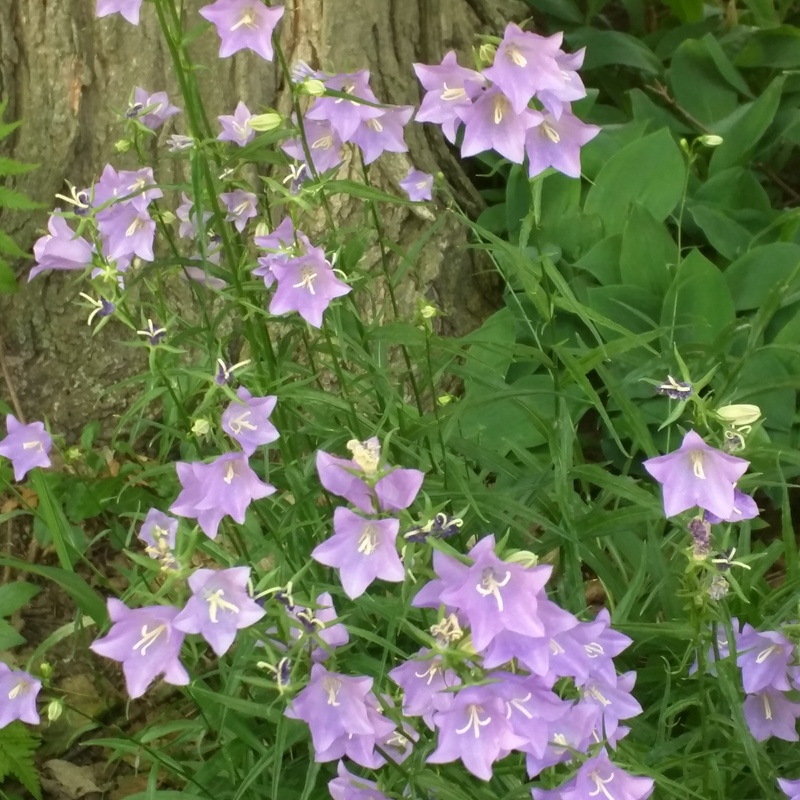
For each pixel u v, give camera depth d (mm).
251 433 513
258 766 553
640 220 999
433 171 1107
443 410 731
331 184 577
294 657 457
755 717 592
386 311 999
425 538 438
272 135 577
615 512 622
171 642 431
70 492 825
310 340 817
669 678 592
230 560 590
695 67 1339
